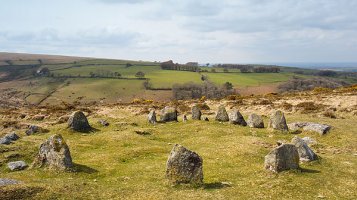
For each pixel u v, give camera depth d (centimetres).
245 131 4934
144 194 2481
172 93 17612
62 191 2459
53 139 3262
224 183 2789
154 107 8062
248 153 3666
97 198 2417
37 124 6019
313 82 19888
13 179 2667
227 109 7556
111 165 3400
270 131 4859
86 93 19012
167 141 4688
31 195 2383
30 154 3712
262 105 7444
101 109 8106
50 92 19475
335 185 2738
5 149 3769
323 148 4094
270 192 2559
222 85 18675
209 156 3691
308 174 2984
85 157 3750
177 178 2720
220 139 4475
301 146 3434
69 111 7638
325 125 4819
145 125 5738
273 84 19700
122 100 16925
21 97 18288
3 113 7481
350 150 4000
